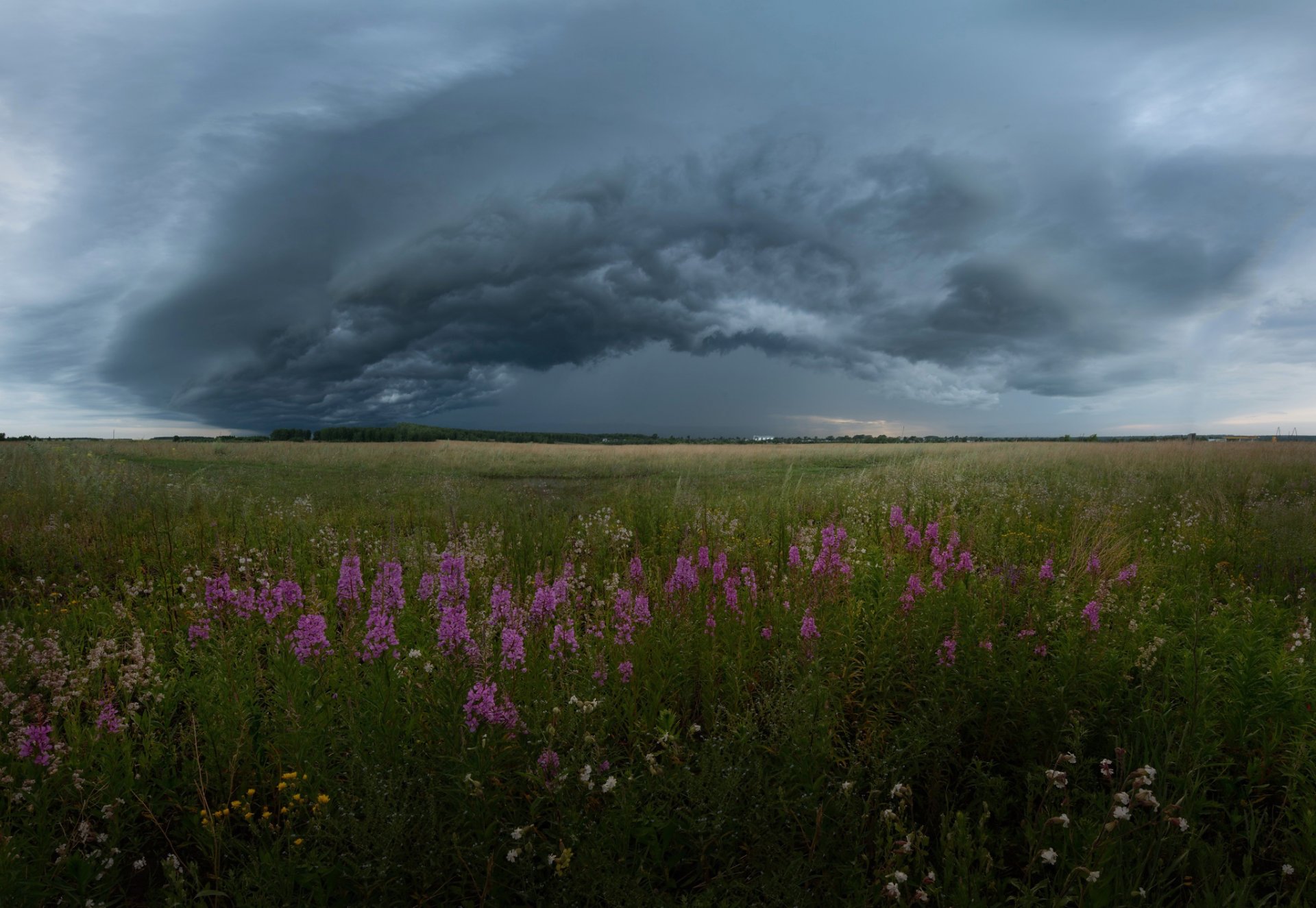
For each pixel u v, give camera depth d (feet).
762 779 9.41
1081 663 11.92
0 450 48.52
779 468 79.20
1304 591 20.30
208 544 25.79
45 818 9.16
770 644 14.25
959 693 11.56
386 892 8.23
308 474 65.82
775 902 7.66
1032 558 21.67
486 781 9.30
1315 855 8.66
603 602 16.83
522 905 8.48
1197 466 56.24
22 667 12.90
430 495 47.60
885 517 31.58
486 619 12.36
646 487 52.37
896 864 8.04
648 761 9.64
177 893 8.20
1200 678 12.12
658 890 8.55
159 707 12.60
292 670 11.62
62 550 24.98
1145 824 8.73
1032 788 9.43
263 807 10.37
